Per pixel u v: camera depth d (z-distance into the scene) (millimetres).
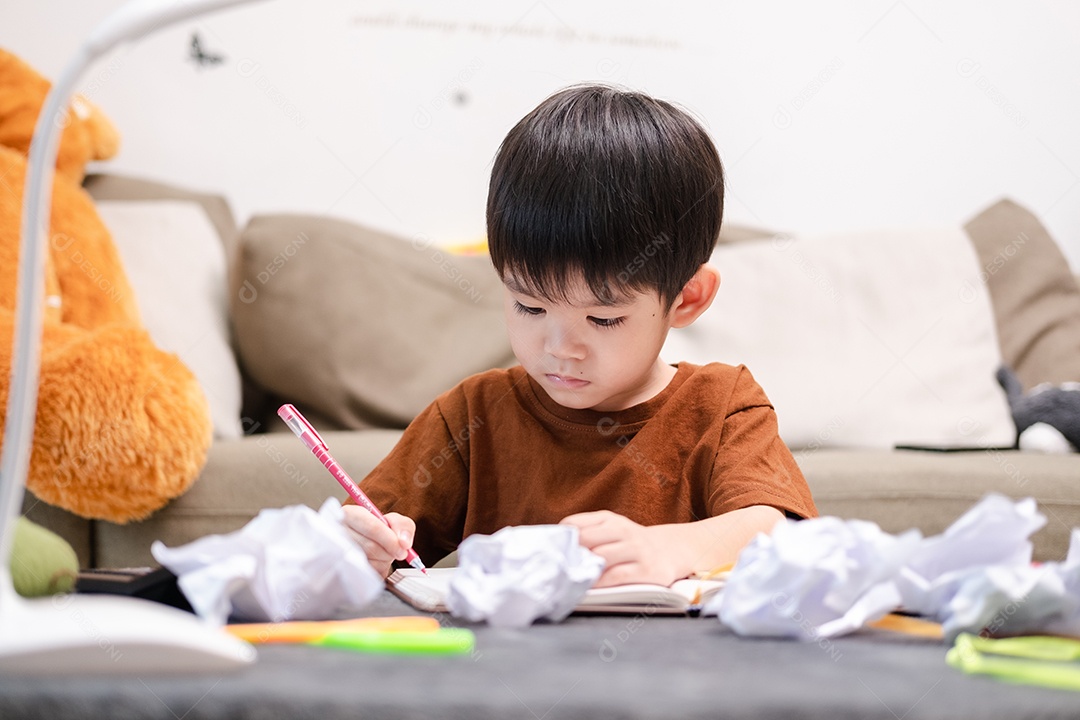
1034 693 372
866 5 2346
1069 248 2398
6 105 1786
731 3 2320
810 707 343
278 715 339
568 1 2277
